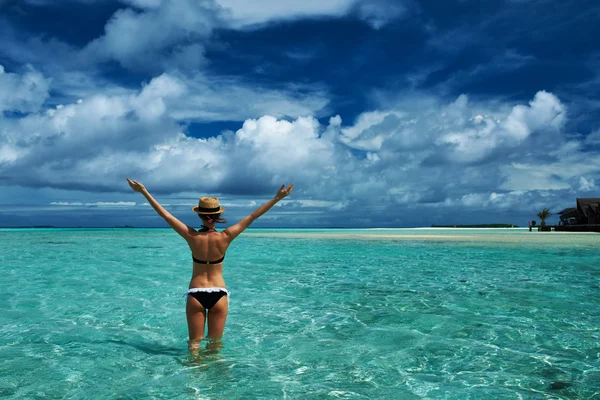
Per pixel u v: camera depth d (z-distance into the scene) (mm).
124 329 5988
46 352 4898
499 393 3666
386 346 5109
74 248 23219
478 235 43594
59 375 4129
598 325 6027
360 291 9000
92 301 7992
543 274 11500
